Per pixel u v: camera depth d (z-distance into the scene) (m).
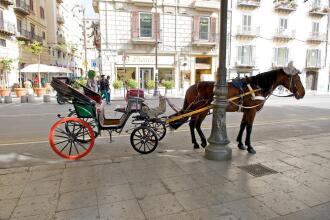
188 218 3.30
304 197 3.85
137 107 6.08
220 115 5.30
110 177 4.52
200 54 28.53
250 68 31.19
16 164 5.32
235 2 29.50
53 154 6.00
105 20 25.38
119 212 3.42
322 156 5.70
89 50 51.97
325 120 11.03
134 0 25.17
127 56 26.30
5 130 8.62
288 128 9.28
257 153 5.91
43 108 14.63
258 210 3.49
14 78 28.00
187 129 8.80
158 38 26.64
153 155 5.74
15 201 3.70
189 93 6.60
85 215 3.35
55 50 42.59
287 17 31.91
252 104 6.01
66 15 50.06
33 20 33.25
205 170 4.86
